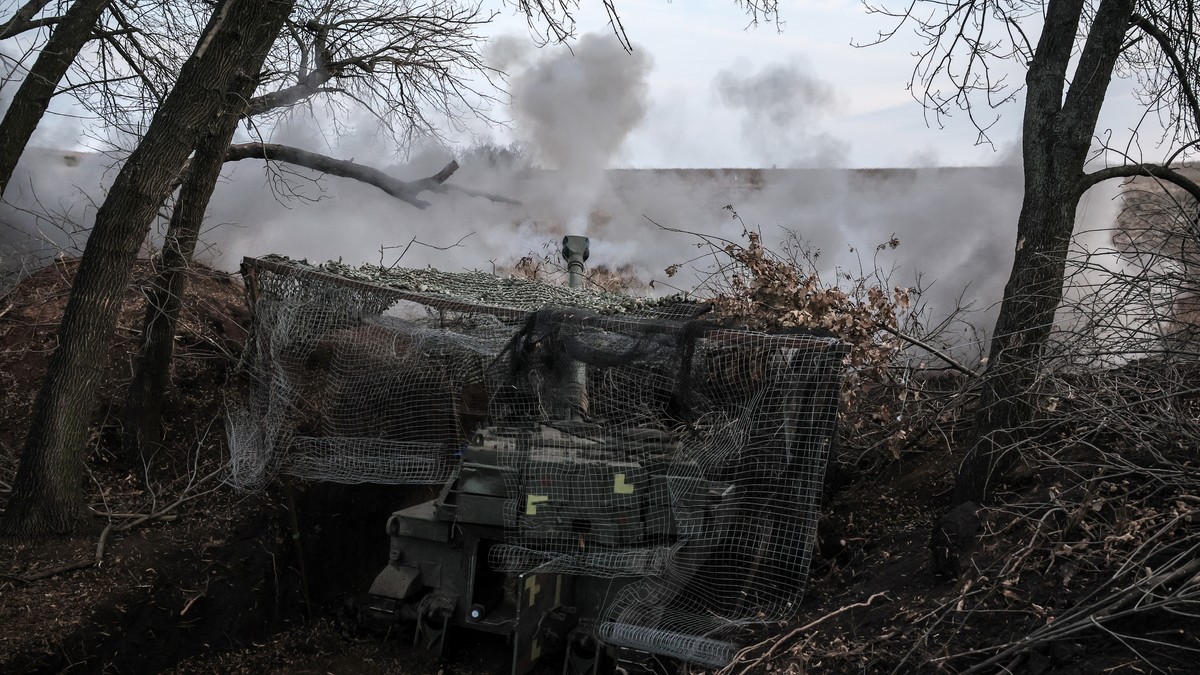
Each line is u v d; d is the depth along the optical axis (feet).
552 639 23.27
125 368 31.17
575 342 23.06
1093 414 17.89
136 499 27.53
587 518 22.43
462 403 26.96
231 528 26.91
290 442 27.22
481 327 25.90
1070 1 20.25
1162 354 17.66
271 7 25.84
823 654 16.42
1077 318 19.88
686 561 21.84
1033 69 20.77
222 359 32.81
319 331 27.14
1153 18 22.40
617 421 23.44
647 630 20.88
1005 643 14.23
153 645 23.13
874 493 24.79
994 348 20.47
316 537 28.60
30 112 28.81
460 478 23.67
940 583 17.31
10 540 24.02
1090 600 14.07
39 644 20.74
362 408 27.43
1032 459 19.38
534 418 24.07
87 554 24.13
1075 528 16.07
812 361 21.39
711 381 22.50
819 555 22.80
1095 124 20.06
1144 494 16.34
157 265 29.32
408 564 25.20
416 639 24.89
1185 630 12.50
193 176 27.84
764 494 21.50
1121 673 12.29
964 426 26.08
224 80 24.81
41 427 24.23
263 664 24.41
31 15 26.20
